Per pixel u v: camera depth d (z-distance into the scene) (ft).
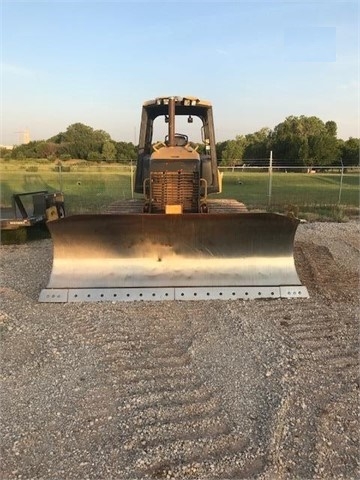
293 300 19.74
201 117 27.48
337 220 45.29
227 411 11.90
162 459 10.12
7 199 62.69
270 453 10.25
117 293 19.63
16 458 10.19
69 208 52.29
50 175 91.76
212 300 19.56
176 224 19.40
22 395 12.67
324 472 9.73
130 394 12.72
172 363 14.49
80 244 19.98
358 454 10.30
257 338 16.14
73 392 12.81
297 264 26.71
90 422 11.45
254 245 20.06
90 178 87.51
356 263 27.27
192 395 12.67
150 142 27.73
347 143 133.80
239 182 83.35
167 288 19.72
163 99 25.70
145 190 23.36
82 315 18.24
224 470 9.78
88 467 9.90
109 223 19.39
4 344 15.80
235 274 20.07
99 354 15.07
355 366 14.25
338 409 11.94
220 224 19.42
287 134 146.72
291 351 15.16
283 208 53.67
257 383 13.23
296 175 95.71
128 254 20.08
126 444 10.60
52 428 11.23
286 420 11.45
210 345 15.66
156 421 11.50
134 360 14.69
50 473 9.73
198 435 10.96
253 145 148.36
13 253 30.63
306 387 12.99
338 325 17.35
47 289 19.88
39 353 15.14
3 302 19.99
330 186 84.53
